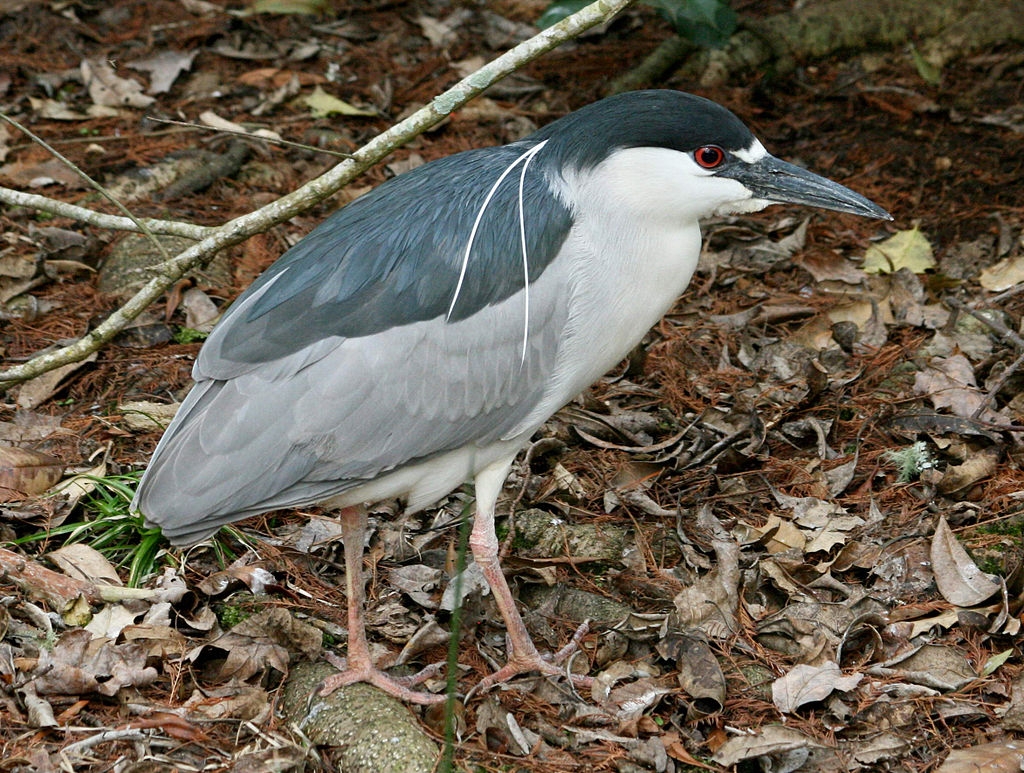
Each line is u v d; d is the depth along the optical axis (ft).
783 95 51.19
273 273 25.91
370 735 23.97
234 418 24.14
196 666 25.99
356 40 53.01
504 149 27.71
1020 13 52.65
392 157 45.55
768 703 25.77
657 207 26.17
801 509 30.96
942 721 25.09
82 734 23.39
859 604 27.94
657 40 54.03
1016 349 35.88
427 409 25.08
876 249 41.14
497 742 24.68
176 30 51.62
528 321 25.49
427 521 31.53
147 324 37.04
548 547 30.50
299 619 27.76
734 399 35.06
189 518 24.02
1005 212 42.60
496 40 53.36
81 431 32.73
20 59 48.75
